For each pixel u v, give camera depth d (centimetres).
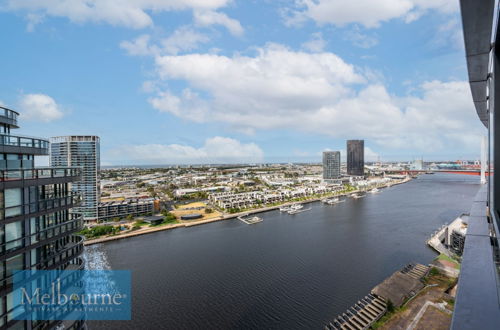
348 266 8775
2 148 3042
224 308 6594
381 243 10994
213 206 19800
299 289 7350
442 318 5441
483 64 1048
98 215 15025
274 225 14775
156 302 6912
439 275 7325
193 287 7631
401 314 5653
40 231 3109
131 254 10356
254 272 8519
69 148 14488
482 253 704
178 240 12094
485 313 444
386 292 6247
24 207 2927
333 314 6194
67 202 3550
